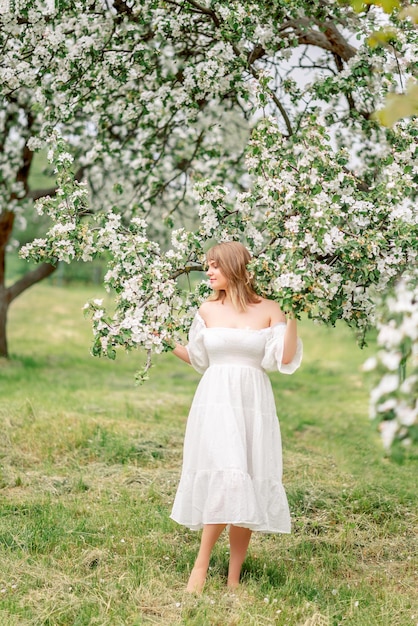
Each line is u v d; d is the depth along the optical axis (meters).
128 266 4.14
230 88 5.22
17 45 5.23
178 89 5.75
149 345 3.95
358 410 9.18
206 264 4.28
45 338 15.75
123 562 3.99
